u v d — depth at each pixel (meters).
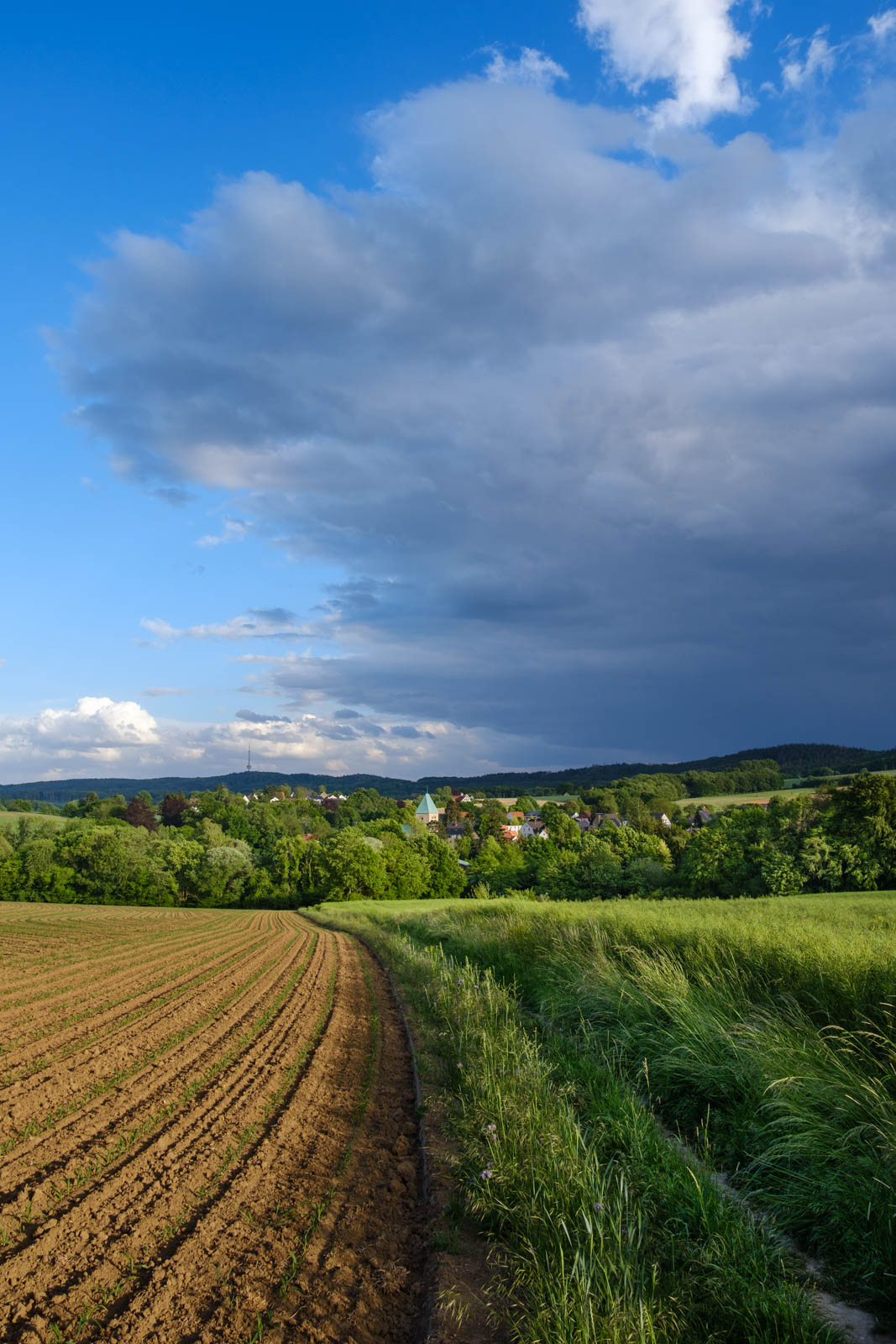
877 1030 6.74
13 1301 3.82
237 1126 6.61
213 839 95.94
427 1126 6.68
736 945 10.42
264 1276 4.14
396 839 95.88
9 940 25.44
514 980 12.90
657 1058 7.85
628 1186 4.96
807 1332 3.53
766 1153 5.33
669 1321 3.51
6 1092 7.52
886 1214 4.41
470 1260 4.34
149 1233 4.60
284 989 15.19
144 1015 11.97
